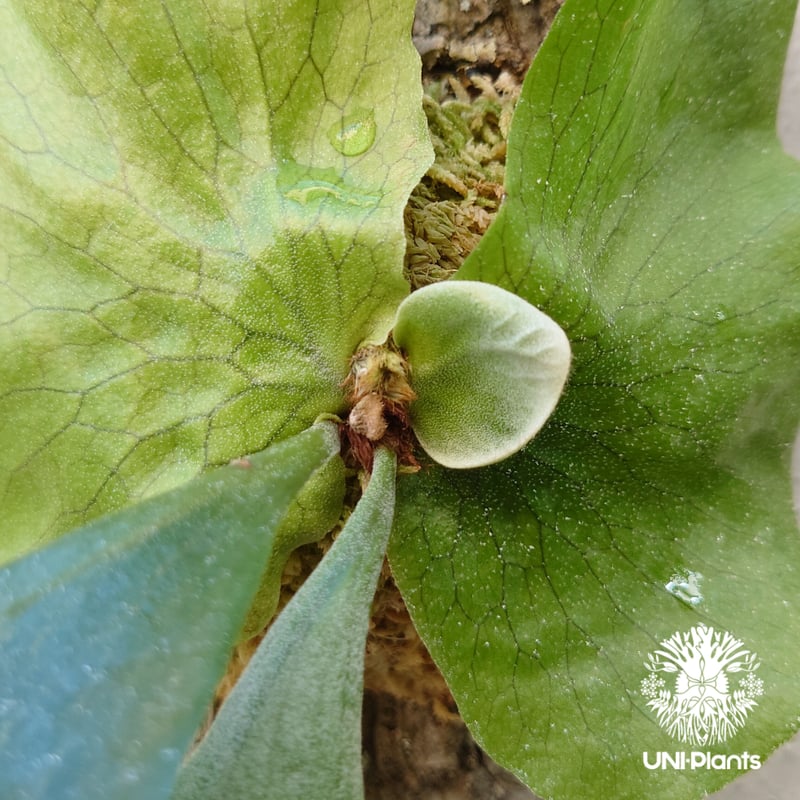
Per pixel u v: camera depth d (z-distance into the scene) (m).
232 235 0.13
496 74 0.19
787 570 0.14
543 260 0.13
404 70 0.14
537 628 0.15
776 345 0.14
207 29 0.12
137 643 0.09
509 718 0.15
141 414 0.13
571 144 0.13
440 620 0.15
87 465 0.13
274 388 0.13
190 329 0.13
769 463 0.14
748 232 0.13
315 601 0.11
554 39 0.12
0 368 0.12
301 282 0.13
